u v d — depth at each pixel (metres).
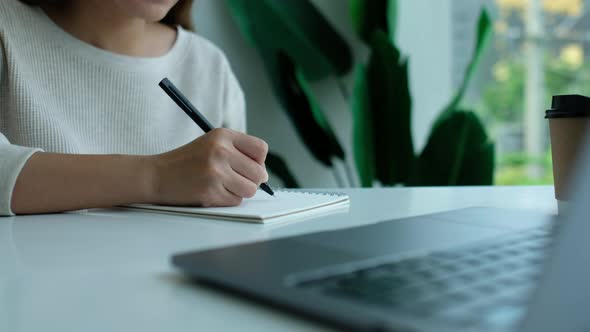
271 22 1.80
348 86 2.08
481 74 2.82
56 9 0.98
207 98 1.15
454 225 0.40
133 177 0.58
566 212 0.18
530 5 2.88
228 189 0.57
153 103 1.03
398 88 1.75
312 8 1.84
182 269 0.28
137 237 0.43
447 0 2.22
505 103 2.90
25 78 0.90
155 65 1.05
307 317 0.22
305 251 0.30
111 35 0.99
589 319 0.17
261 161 0.61
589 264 0.18
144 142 1.02
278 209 0.54
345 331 0.21
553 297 0.17
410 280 0.23
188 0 1.17
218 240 0.41
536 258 0.27
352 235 0.35
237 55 1.89
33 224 0.50
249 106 1.92
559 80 2.95
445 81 2.25
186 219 0.53
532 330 0.16
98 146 0.98
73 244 0.40
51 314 0.24
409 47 2.16
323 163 1.86
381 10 1.87
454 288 0.22
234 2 1.75
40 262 0.34
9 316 0.23
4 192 0.55
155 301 0.25
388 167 1.79
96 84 0.97
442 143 1.67
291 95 1.79
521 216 0.46
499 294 0.21
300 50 1.86
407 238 0.34
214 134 0.61
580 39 2.93
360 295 0.21
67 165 0.58
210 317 0.23
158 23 1.16
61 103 0.94
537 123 2.94
